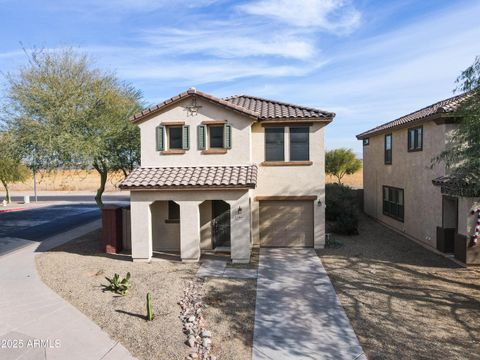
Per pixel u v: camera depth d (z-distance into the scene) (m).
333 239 18.31
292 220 17.11
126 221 16.94
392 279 12.48
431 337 8.36
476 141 10.61
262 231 17.22
